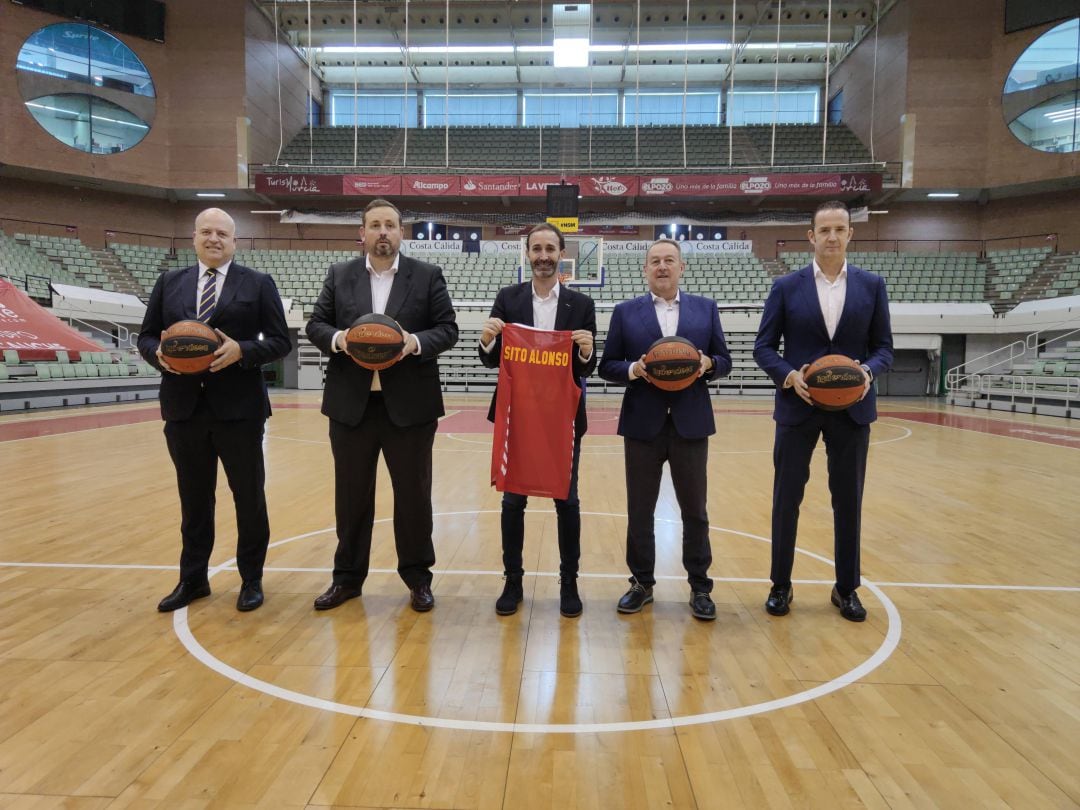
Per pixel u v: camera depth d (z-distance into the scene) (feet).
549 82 66.90
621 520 12.97
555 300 8.28
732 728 5.38
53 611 7.80
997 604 8.32
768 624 7.64
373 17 56.90
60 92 48.47
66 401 35.88
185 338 7.16
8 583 8.77
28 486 15.24
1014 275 50.75
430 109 68.23
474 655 6.73
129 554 10.09
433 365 8.09
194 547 8.10
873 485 16.47
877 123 56.03
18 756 4.88
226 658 6.59
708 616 7.71
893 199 54.49
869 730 5.36
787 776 4.73
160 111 52.29
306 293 53.36
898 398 51.85
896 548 10.85
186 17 52.29
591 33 58.29
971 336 51.98
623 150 61.57
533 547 10.98
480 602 8.34
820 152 59.16
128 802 4.38
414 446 7.93
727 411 39.73
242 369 7.88
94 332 47.47
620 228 57.67
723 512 13.65
